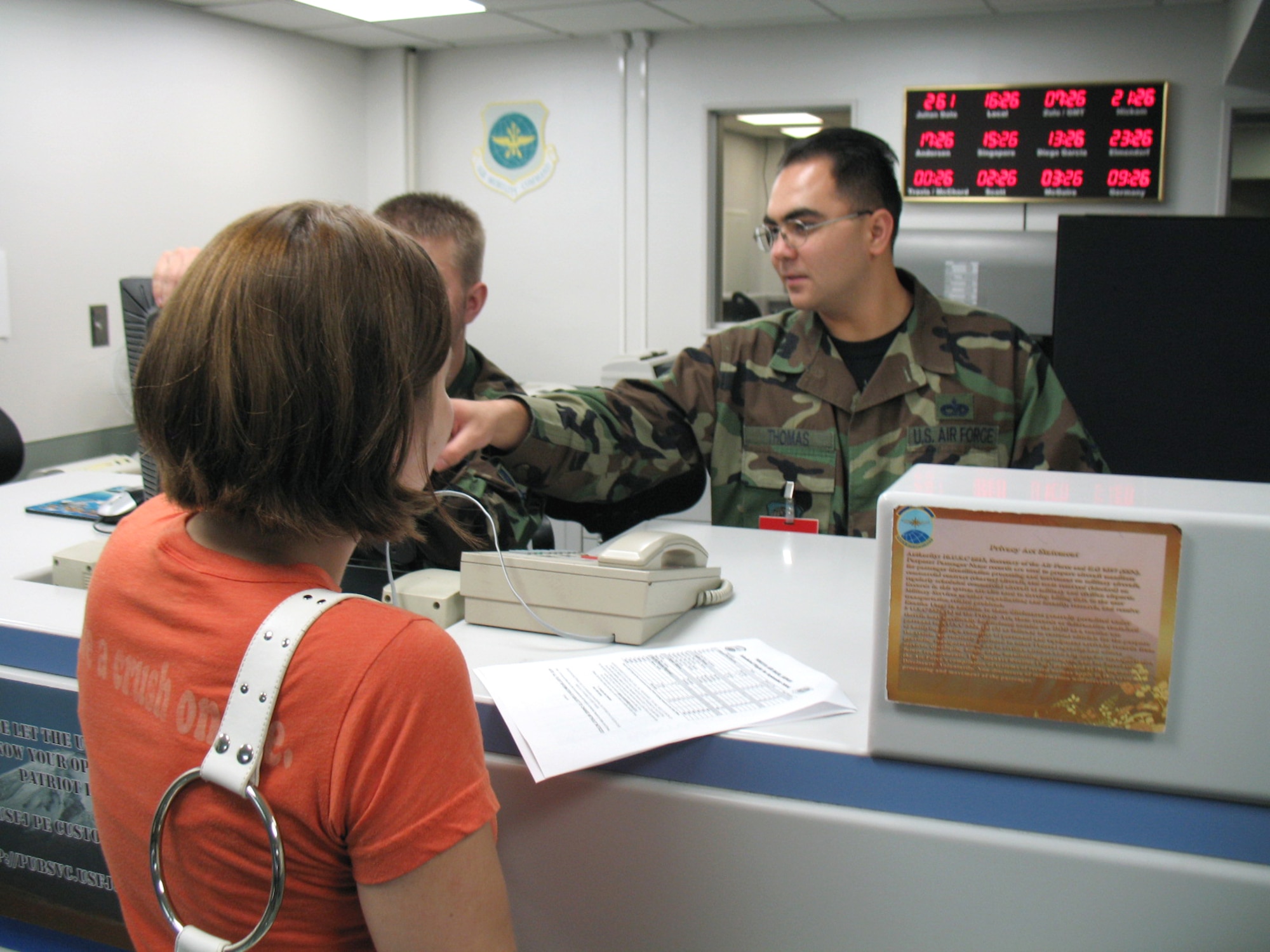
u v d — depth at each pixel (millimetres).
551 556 1055
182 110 4215
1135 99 4055
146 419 586
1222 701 663
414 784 545
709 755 779
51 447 3811
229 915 575
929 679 716
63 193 3758
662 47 4727
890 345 1700
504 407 1326
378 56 5188
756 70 4594
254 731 542
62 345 3809
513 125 5090
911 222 4512
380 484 603
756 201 7562
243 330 554
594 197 4984
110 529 1426
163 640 586
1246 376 1729
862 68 4434
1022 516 676
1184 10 3955
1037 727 705
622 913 827
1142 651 670
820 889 770
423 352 613
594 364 5133
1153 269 1732
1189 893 688
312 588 594
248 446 557
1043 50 4168
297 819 544
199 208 4332
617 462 1515
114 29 3891
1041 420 1671
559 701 826
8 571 1232
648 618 977
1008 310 2793
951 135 4328
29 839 1007
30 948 1038
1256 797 668
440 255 1632
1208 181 4055
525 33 4742
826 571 1241
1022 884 722
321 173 5004
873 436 1677
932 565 701
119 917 976
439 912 559
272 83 4656
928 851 737
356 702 540
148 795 585
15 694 987
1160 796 692
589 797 814
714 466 1752
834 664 925
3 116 3525
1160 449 1778
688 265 4852
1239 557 641
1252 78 3764
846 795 755
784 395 1720
